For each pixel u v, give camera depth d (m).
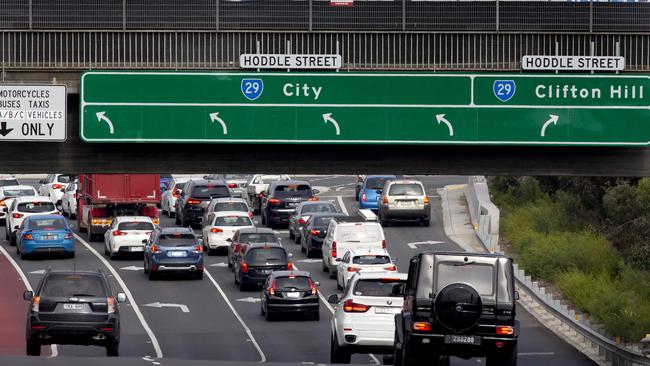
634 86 98.06
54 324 82.25
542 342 110.44
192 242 142.62
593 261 143.25
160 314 123.50
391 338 87.38
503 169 100.00
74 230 181.75
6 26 97.62
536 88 97.94
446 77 97.69
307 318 122.12
